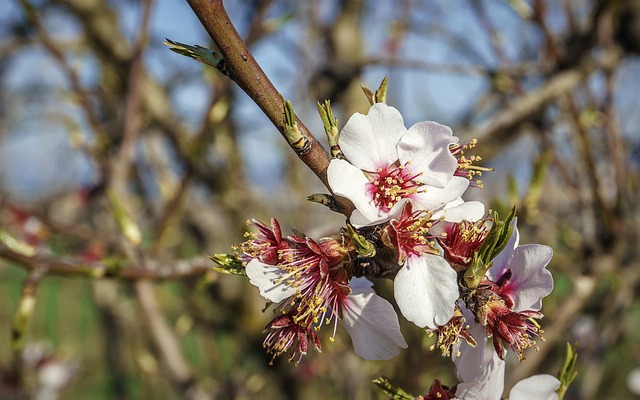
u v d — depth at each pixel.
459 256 1.33
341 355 3.74
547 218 3.51
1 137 5.12
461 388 1.41
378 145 1.35
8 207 3.80
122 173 3.22
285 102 1.24
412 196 1.34
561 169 3.65
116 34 3.97
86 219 4.55
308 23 4.19
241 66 1.22
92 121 3.34
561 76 3.13
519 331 1.32
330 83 3.81
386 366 3.57
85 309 6.70
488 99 4.17
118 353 5.04
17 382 4.80
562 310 2.92
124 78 3.97
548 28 3.21
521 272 1.35
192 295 4.07
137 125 3.27
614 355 4.80
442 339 1.32
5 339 6.12
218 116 3.03
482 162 3.60
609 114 3.44
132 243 2.49
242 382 4.02
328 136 1.36
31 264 2.14
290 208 4.20
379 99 1.47
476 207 1.33
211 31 1.20
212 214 4.16
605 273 3.08
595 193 3.13
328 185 1.34
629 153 4.32
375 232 1.35
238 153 4.21
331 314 1.37
